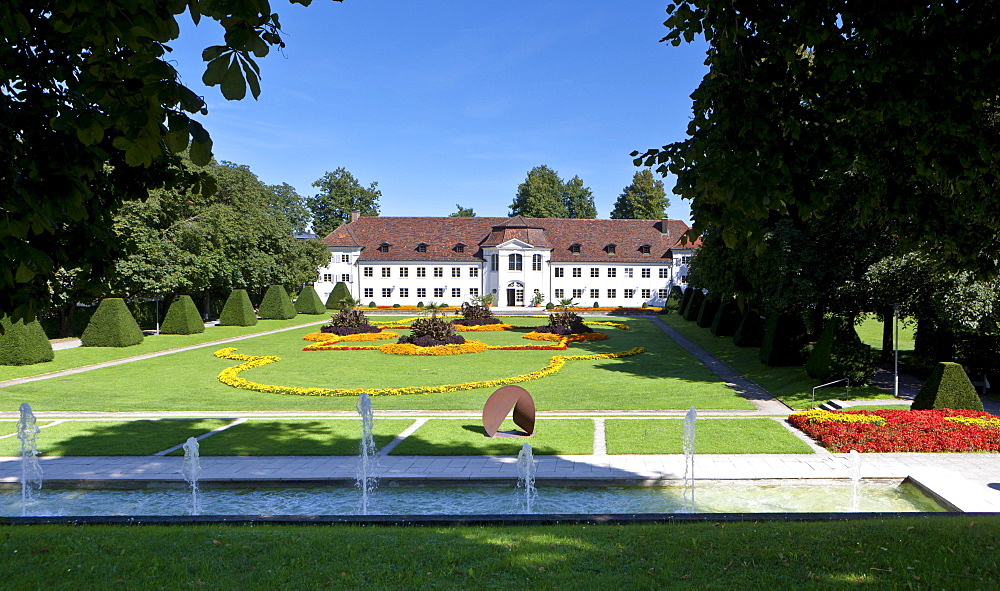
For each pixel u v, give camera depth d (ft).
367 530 26.45
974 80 19.72
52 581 20.25
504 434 56.13
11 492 42.47
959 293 61.72
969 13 19.38
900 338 132.16
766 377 87.71
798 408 68.59
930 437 50.26
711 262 103.09
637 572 20.59
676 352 119.55
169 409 70.59
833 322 78.74
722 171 17.72
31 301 20.02
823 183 20.59
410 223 264.93
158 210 140.15
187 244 150.10
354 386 85.35
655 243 258.78
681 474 42.45
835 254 78.69
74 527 27.50
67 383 87.51
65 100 16.93
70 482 42.91
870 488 41.57
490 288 252.01
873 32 19.31
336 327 149.48
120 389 83.61
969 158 21.13
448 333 127.44
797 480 41.81
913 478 41.16
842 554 21.48
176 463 47.01
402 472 43.70
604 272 253.03
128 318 124.57
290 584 20.13
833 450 49.06
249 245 182.91
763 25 19.24
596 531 25.76
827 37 19.12
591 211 362.33
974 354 78.28
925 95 20.01
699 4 19.43
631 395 77.05
